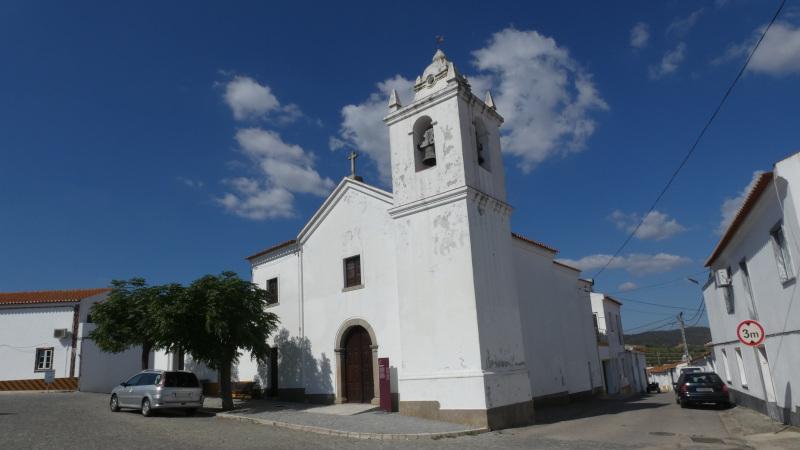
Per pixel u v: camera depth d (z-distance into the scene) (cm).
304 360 2150
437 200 1709
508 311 1712
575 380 2594
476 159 1772
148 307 1892
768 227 1312
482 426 1453
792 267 1192
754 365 1723
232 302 1903
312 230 2236
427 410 1590
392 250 1911
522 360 1703
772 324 1409
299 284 2239
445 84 1797
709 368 3419
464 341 1567
